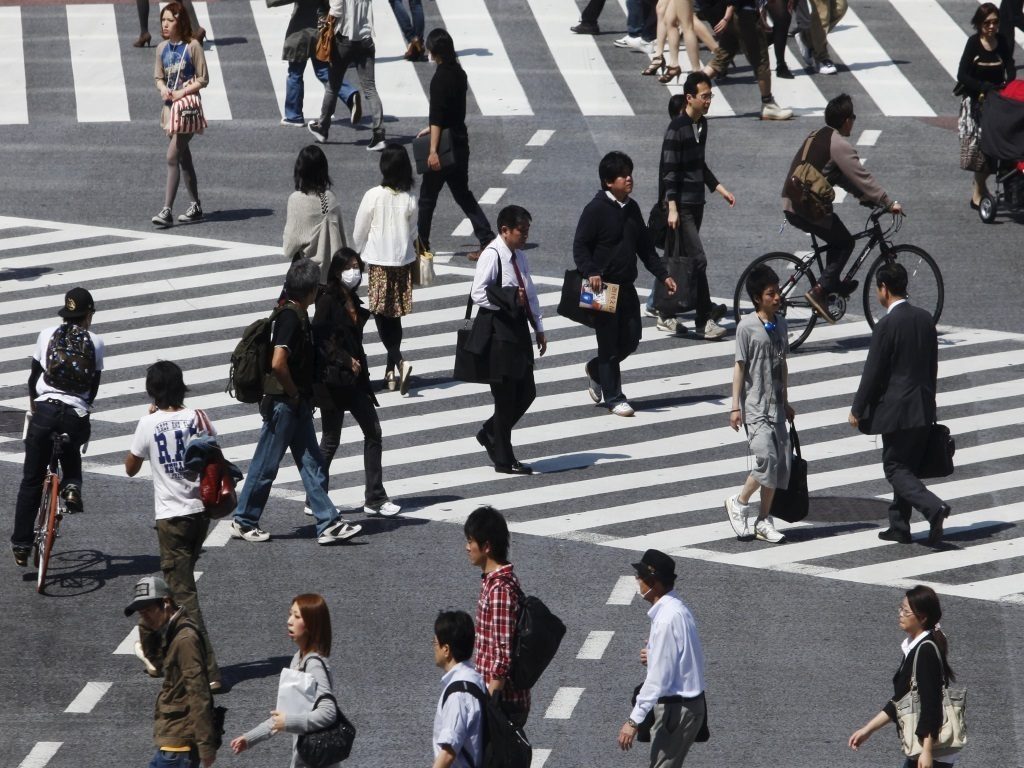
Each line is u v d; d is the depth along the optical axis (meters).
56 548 41.62
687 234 56.38
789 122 78.94
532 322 45.69
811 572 40.50
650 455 48.19
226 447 48.62
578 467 47.28
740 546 42.09
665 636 28.36
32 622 37.56
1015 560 41.25
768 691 34.62
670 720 28.47
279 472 47.25
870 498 45.28
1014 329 57.78
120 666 35.62
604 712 33.72
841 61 88.69
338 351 42.09
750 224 66.69
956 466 47.38
